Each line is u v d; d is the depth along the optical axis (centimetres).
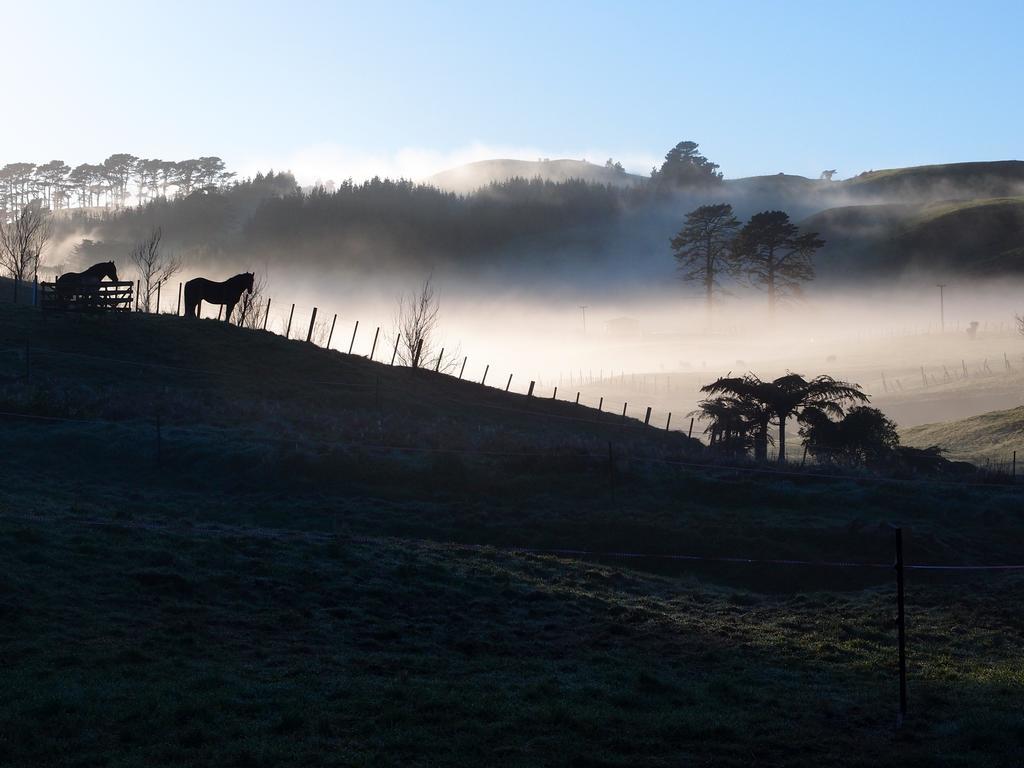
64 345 5006
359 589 1828
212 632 1491
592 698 1288
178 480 3192
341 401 4841
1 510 2153
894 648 1738
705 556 2702
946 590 2325
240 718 1106
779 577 2564
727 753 1094
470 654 1541
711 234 15538
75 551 1788
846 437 4612
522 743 1078
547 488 3300
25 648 1308
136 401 4131
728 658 1609
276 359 5406
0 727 1023
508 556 2348
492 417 5038
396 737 1059
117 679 1222
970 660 1661
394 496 3145
